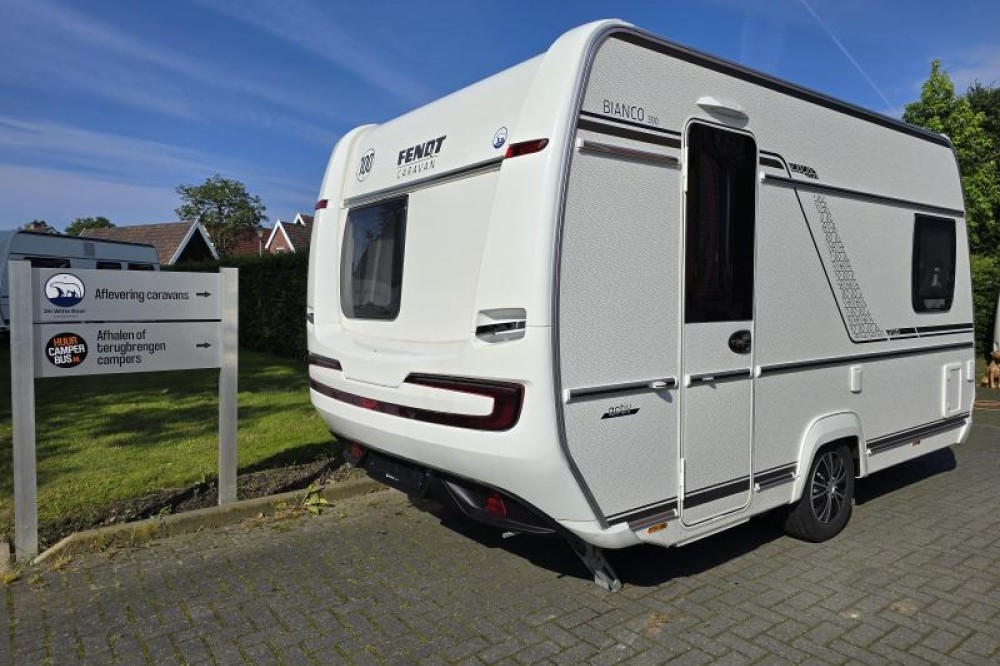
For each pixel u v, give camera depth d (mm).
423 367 3244
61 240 15750
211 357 4500
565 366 2838
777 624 3248
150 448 6094
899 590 3611
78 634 3133
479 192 3318
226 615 3307
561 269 2820
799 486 3969
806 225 3977
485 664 2908
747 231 3600
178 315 4359
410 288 3752
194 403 8266
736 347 3553
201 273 4414
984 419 8305
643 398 3129
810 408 4043
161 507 4605
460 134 3467
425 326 3623
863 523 4621
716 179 3439
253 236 49156
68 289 3975
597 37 2961
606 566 3533
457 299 3404
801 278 3945
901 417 4812
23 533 3869
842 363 4258
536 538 4270
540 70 2992
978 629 3217
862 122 4422
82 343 4043
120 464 5574
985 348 11984
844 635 3154
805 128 3971
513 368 2836
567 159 2830
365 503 4875
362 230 4266
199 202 47844
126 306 4176
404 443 3412
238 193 48438
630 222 3061
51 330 3938
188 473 5320
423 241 3670
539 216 2801
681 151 3270
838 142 4219
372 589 3580
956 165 5418
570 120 2846
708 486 3447
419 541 4219
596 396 2945
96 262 16672
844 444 4391
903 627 3229
